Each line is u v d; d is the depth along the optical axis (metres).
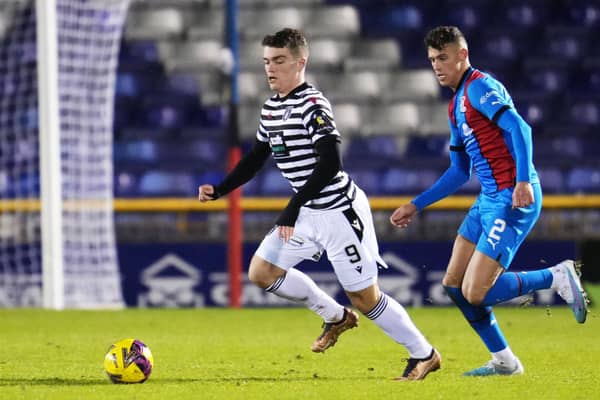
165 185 58.84
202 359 28.02
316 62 64.75
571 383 22.02
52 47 44.91
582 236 49.97
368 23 66.69
